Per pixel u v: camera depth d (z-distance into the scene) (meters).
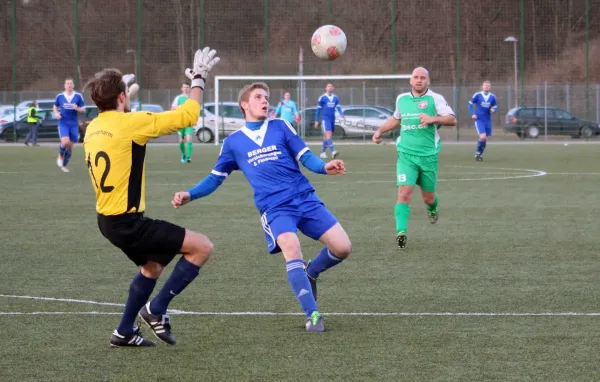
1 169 38.00
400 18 69.94
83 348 9.92
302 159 11.17
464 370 8.91
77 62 70.38
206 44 69.94
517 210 22.83
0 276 14.30
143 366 9.17
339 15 70.06
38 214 22.38
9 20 71.19
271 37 69.56
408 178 17.02
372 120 64.69
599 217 21.33
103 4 71.31
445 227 19.84
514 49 69.12
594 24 70.19
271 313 11.64
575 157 44.91
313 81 69.88
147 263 9.80
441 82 70.38
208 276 14.26
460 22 70.00
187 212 22.84
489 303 12.12
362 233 18.98
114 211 9.48
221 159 11.32
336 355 9.52
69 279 14.04
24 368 9.12
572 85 68.00
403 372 8.85
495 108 42.53
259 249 16.94
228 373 8.88
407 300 12.38
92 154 9.49
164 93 70.81
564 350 9.66
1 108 66.88
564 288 13.11
